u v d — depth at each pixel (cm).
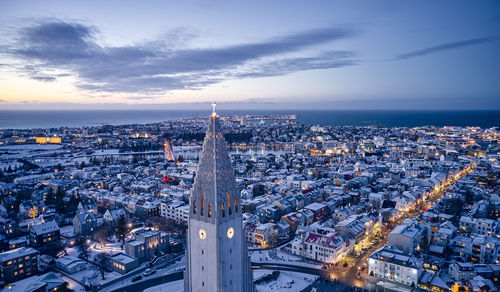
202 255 7750
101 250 19700
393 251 17012
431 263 16675
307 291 15200
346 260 18800
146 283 15975
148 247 18525
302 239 19762
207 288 7750
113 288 15512
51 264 17875
